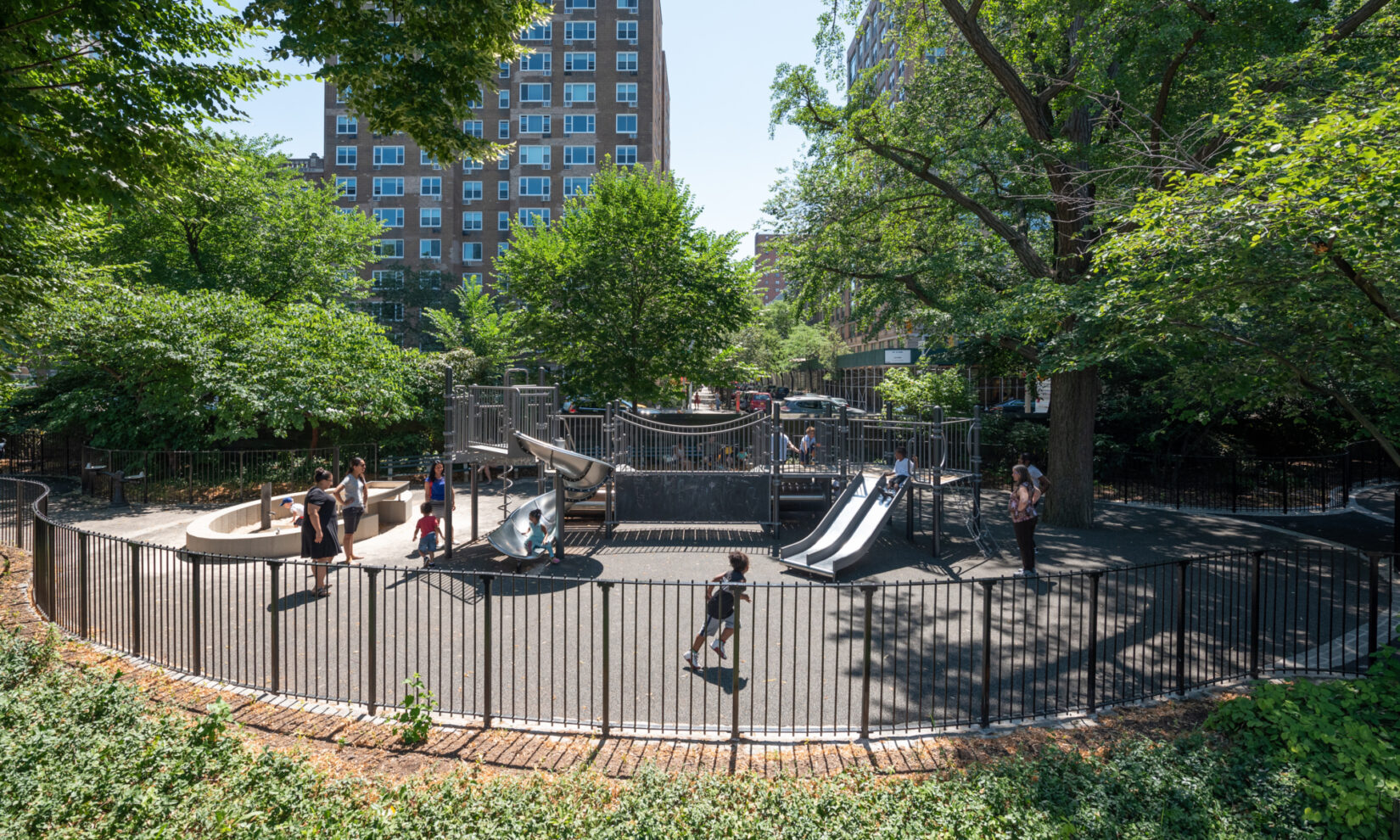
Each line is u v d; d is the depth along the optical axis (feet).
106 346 64.49
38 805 14.88
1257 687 21.81
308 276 97.09
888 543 49.80
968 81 58.80
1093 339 41.04
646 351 85.20
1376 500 65.41
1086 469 55.06
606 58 182.50
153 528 51.96
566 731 20.94
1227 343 34.42
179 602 33.50
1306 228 22.84
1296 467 69.56
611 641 28.91
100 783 16.15
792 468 56.70
